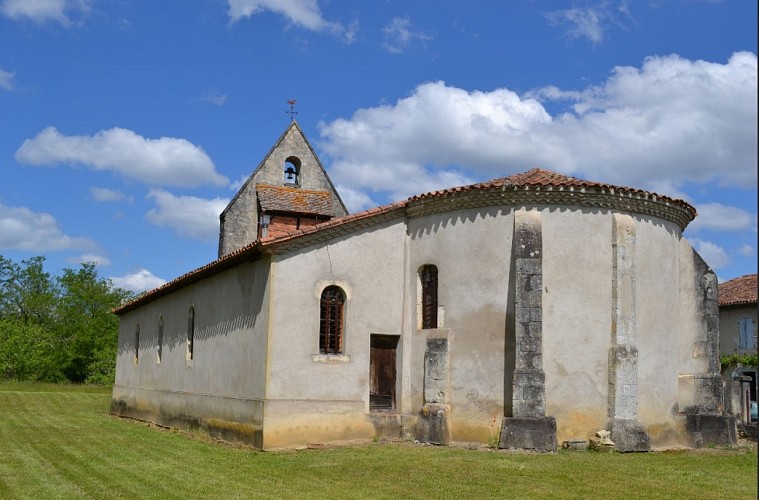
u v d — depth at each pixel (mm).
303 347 19469
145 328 31484
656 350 20047
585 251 19266
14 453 18312
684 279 22906
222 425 21438
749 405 28578
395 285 20859
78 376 66938
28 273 77438
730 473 15977
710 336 22500
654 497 13219
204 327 24031
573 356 18828
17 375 64750
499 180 20844
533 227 18828
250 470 15617
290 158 36906
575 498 12953
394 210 20891
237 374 20891
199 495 13008
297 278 19625
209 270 23156
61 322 72750
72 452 18578
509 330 18844
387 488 13641
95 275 71938
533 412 17938
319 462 16531
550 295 18938
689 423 20875
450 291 19812
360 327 20219
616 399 18719
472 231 19672
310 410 19297
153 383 29188
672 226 21234
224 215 35375
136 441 21125
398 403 20469
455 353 19484
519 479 14469
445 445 18906
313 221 34969
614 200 19484
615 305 19125
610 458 17266
